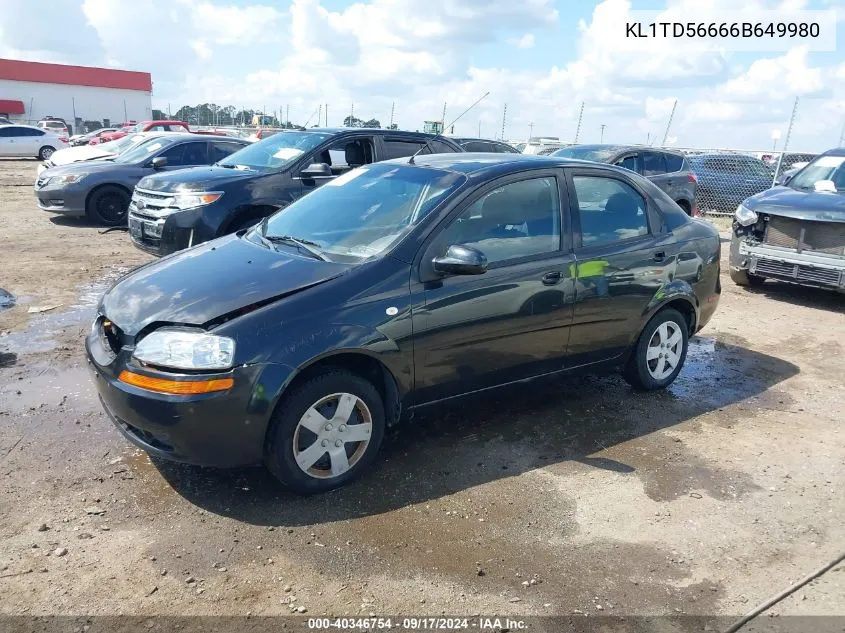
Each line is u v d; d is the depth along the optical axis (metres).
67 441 4.09
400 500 3.60
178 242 7.63
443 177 4.22
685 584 3.03
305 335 3.40
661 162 12.05
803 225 7.86
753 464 4.15
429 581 2.98
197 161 12.79
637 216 4.91
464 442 4.29
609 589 2.98
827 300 8.43
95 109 67.56
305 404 3.44
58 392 4.81
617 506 3.63
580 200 4.56
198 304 3.46
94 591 2.84
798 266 7.88
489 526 3.40
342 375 3.54
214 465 3.36
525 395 5.09
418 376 3.82
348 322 3.52
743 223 8.43
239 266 3.86
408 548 3.20
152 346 3.32
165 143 12.88
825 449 4.39
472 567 3.09
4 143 30.72
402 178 4.43
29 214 13.43
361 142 8.44
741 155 16.75
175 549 3.13
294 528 3.32
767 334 6.96
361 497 3.61
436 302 3.79
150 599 2.81
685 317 5.34
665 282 4.92
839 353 6.39
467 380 4.06
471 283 3.92
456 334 3.90
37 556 3.04
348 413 3.61
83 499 3.50
